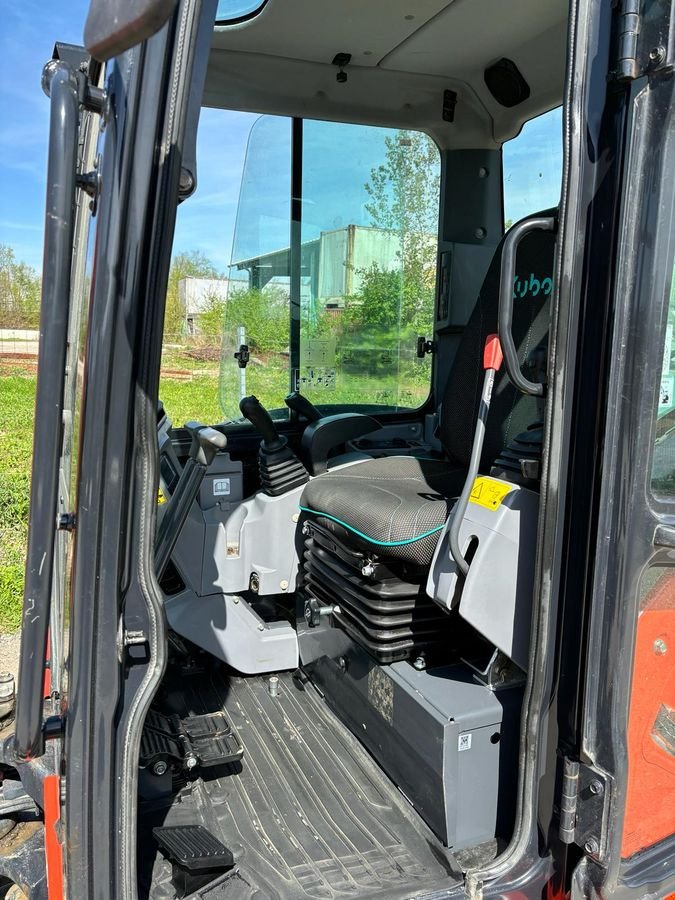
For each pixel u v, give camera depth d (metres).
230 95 2.59
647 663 1.44
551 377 1.31
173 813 1.86
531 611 1.49
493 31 2.45
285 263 2.76
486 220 2.99
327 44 2.51
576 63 1.23
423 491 2.10
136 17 0.77
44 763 1.72
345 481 2.26
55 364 1.02
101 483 1.10
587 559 1.33
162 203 1.07
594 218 1.28
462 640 1.92
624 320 1.26
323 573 2.19
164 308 1.11
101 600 1.13
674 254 1.27
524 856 1.46
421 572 1.87
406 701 1.79
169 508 1.86
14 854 1.64
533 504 1.49
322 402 2.94
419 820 1.83
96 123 1.33
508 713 1.70
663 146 1.22
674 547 1.35
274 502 2.45
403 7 2.31
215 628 2.45
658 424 1.33
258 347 2.77
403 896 1.59
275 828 1.82
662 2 1.17
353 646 2.09
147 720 2.07
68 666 1.19
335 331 2.91
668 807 1.56
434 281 3.03
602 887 1.38
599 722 1.35
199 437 1.78
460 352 2.35
